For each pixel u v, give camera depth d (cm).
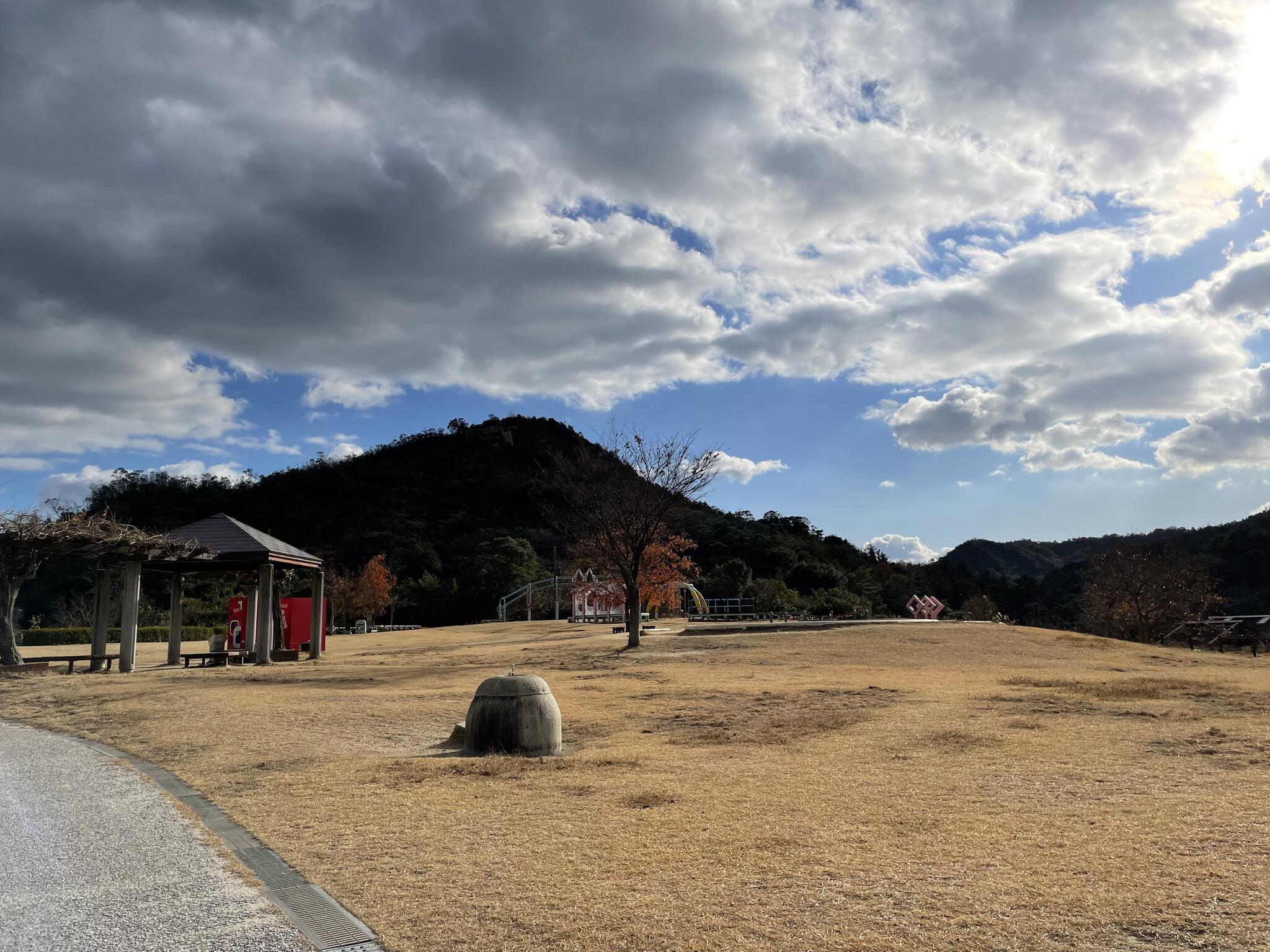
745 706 1377
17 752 1043
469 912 453
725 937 410
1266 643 3819
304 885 506
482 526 10400
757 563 9262
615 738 1133
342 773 853
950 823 611
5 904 485
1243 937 394
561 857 550
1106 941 395
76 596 5819
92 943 425
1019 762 835
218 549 2478
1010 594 10125
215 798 747
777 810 662
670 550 4109
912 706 1293
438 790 770
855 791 723
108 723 1264
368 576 6788
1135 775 768
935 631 3031
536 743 1007
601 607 5678
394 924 439
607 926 428
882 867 511
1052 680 1711
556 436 14062
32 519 2016
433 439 13412
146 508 9725
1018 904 443
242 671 2184
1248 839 550
